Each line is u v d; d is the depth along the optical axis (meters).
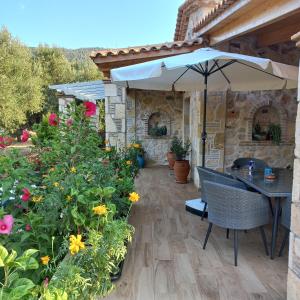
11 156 3.13
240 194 2.67
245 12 3.87
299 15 3.97
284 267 2.71
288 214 2.77
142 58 5.39
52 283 1.53
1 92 12.56
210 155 5.43
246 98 5.43
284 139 5.54
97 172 3.11
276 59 5.33
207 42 5.19
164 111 8.39
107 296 2.26
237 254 2.90
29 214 2.31
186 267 2.70
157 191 5.54
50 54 18.34
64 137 3.20
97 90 9.10
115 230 2.03
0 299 1.22
